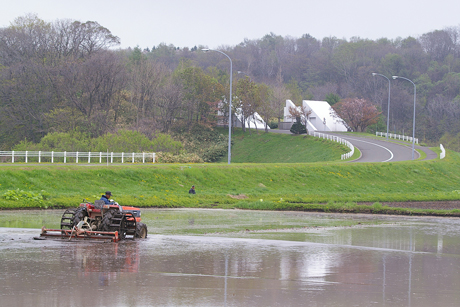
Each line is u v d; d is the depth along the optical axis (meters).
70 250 17.47
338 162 71.00
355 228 28.59
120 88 115.38
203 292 12.22
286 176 58.91
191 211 37.56
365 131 150.38
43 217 28.53
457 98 176.62
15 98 101.38
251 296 11.95
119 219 20.52
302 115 137.62
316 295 12.20
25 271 13.98
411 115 185.38
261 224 29.39
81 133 97.12
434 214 39.59
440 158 80.75
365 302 11.66
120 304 11.03
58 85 105.31
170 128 126.31
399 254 18.86
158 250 18.12
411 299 12.02
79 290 12.09
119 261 15.77
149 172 50.94
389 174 66.12
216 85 139.75
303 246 20.16
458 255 19.02
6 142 101.12
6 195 34.53
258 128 145.00
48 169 44.72
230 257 17.11
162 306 10.95
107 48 115.44
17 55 107.88
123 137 83.12
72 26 112.56
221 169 56.38
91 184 44.91
